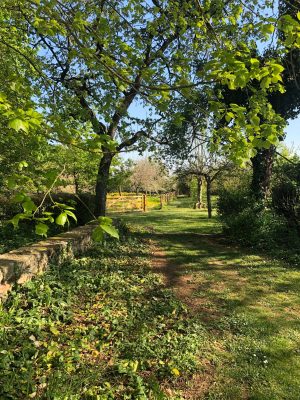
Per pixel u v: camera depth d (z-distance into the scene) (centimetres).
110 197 2670
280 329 508
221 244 1094
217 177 1936
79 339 421
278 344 464
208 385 375
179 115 411
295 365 416
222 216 1274
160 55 682
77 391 328
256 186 1277
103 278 635
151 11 667
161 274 744
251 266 834
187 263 852
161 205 2864
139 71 448
